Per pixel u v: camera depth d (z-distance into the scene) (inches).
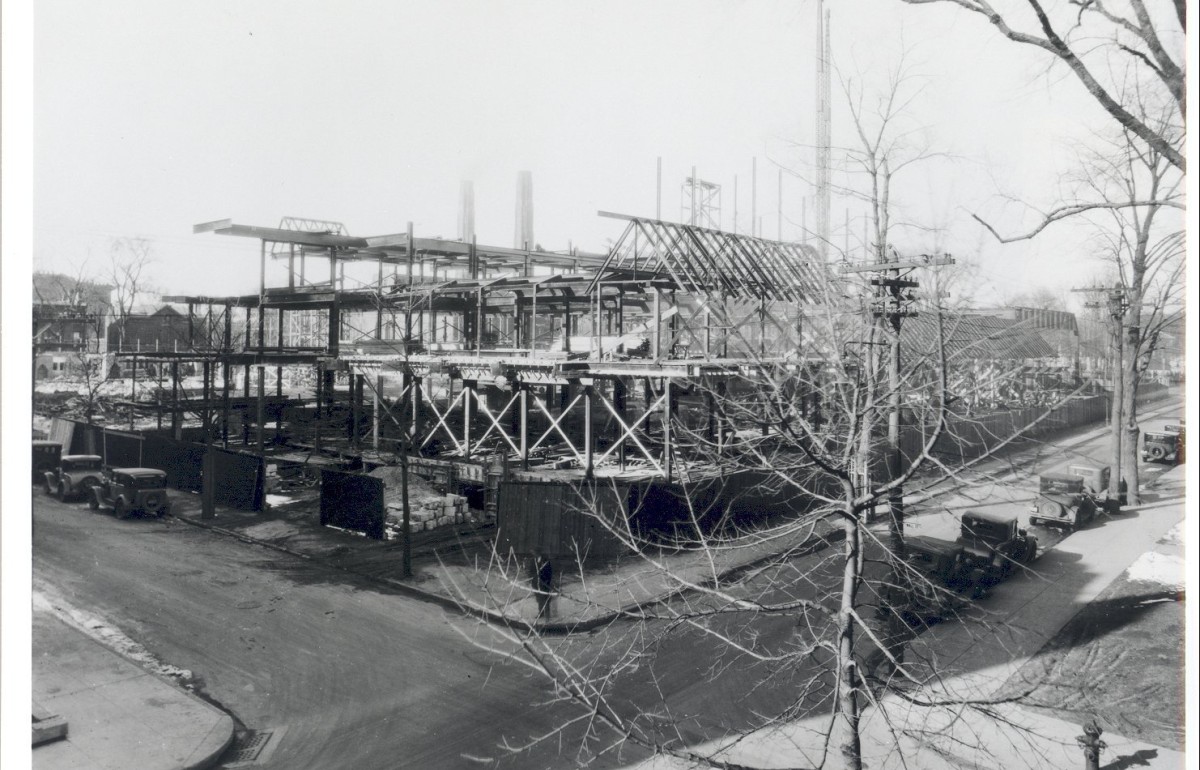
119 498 1104.8
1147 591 764.6
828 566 808.9
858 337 473.4
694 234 1094.4
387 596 784.9
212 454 1126.4
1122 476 1154.7
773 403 449.1
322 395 1604.3
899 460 514.9
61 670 589.3
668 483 908.0
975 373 385.4
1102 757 459.2
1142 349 1076.5
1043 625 682.8
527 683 590.9
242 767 474.0
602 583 797.9
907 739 484.4
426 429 1234.0
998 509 1059.9
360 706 555.5
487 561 882.1
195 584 818.8
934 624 679.7
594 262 1768.0
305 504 1189.7
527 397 1049.5
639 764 472.1
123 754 471.8
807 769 377.4
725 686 579.2
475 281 1245.7
